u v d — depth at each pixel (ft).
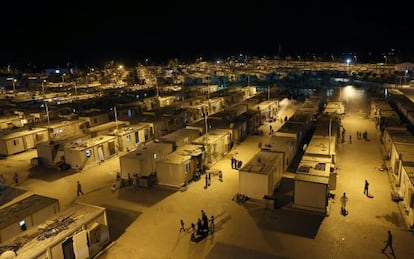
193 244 68.64
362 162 113.80
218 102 220.43
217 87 314.55
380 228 71.92
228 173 108.06
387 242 64.54
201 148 110.01
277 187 94.27
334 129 131.34
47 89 349.82
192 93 268.62
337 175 101.60
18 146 139.95
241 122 150.10
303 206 80.89
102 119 179.93
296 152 124.26
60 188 102.27
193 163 102.83
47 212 75.51
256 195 85.81
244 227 74.28
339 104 189.88
